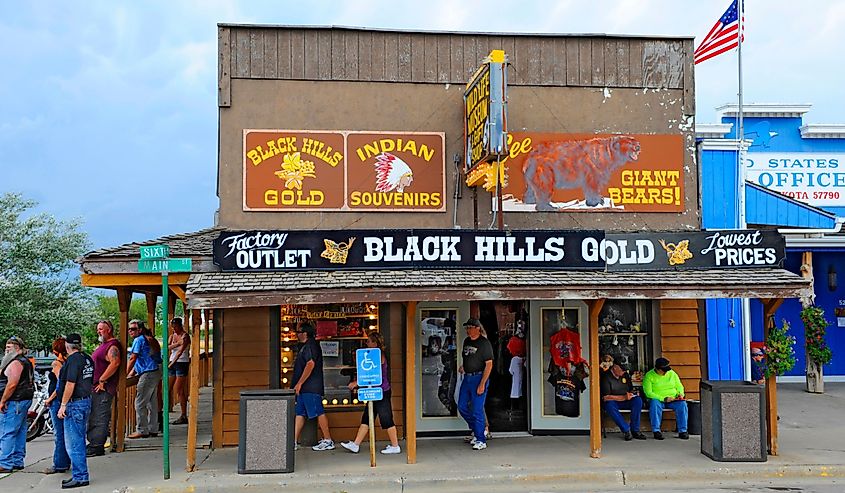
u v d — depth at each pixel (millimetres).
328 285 9656
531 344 12438
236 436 11742
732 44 15695
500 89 10719
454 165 12453
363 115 12336
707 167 14102
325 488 9438
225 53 12141
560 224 12570
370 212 12266
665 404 12312
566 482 9812
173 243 10898
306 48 12297
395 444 10953
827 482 9930
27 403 10602
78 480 9359
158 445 11898
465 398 11273
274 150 12141
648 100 12945
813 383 17391
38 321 25078
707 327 13648
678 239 10992
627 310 12852
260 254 10203
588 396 12391
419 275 10250
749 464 10273
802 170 20359
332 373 12039
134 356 12891
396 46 12484
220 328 11828
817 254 19703
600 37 12898
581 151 12688
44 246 25766
